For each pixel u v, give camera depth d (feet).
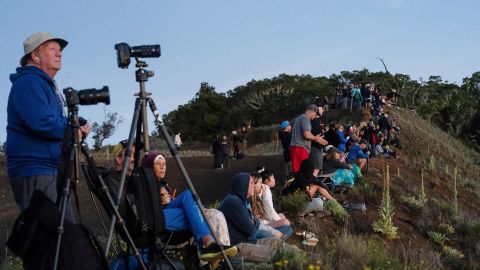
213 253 23.99
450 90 303.07
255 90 290.97
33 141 19.31
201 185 79.00
